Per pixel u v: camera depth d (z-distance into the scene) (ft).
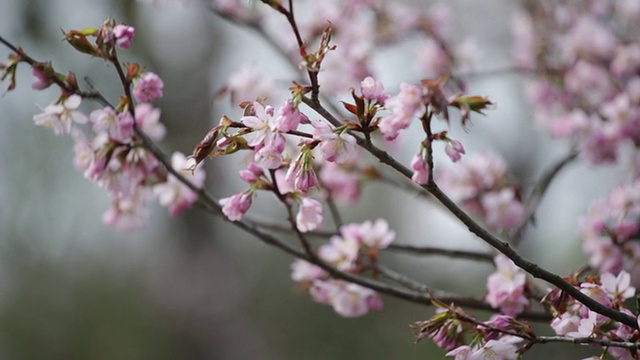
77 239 59.36
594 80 27.89
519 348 12.37
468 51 27.25
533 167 45.75
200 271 58.75
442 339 12.98
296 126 11.31
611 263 18.28
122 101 14.67
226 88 22.75
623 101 23.93
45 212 56.03
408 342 56.54
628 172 26.55
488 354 12.45
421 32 27.37
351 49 25.02
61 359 57.52
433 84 11.44
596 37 27.89
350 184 21.93
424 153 11.59
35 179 53.78
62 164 54.13
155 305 58.75
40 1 49.37
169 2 26.21
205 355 56.29
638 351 12.07
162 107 54.80
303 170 11.43
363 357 57.62
